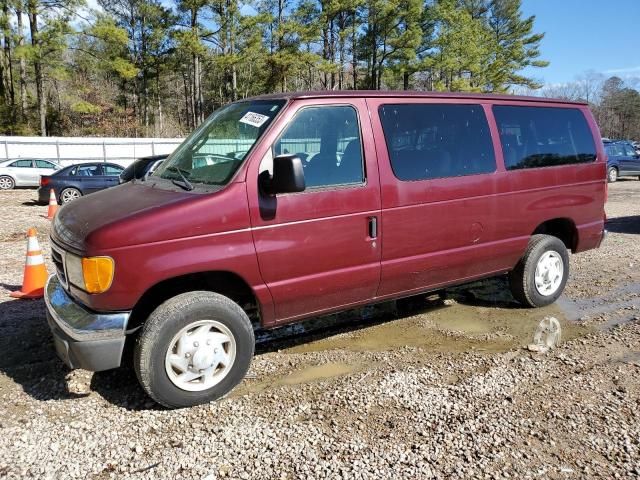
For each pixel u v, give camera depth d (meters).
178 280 3.71
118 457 3.04
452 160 4.67
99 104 49.25
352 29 46.53
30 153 28.94
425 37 49.34
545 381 3.97
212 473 2.89
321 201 3.91
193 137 4.49
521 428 3.32
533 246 5.46
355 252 4.11
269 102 4.06
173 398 3.53
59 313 3.57
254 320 4.59
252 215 3.64
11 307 5.78
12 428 3.36
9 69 41.59
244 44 41.41
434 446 3.13
